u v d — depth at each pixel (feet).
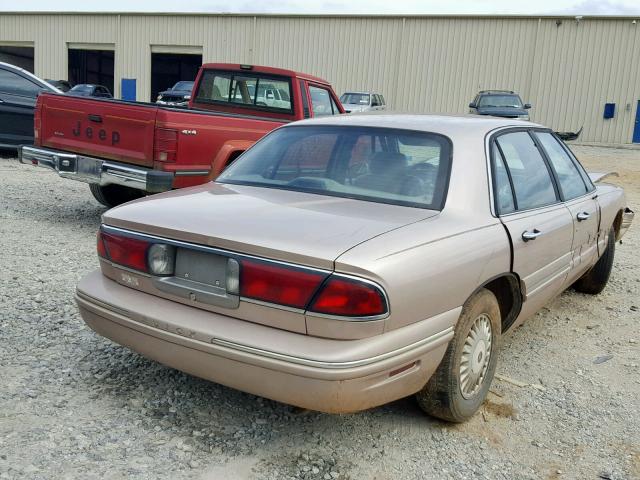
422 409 11.18
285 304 8.89
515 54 98.89
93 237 22.50
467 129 12.51
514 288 12.30
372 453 10.37
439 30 101.71
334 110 31.78
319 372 8.57
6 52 133.39
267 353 8.82
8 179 33.30
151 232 10.23
